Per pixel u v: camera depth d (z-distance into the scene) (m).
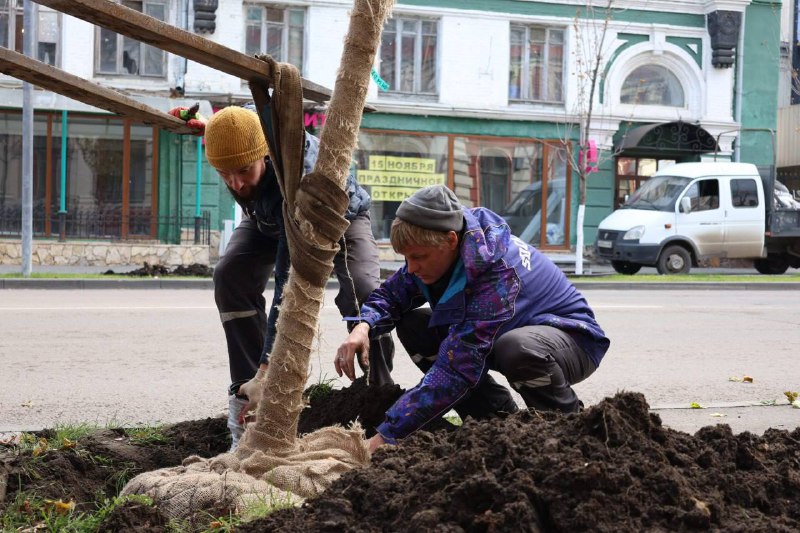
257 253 4.39
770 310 12.73
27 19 16.44
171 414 5.69
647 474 2.50
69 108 20.44
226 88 21.39
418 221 3.55
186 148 21.19
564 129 23.39
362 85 3.26
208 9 21.08
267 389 3.34
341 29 21.97
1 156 20.53
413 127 22.55
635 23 23.64
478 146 23.00
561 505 2.39
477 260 3.59
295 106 3.19
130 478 3.86
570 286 4.06
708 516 2.39
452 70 22.69
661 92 24.16
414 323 4.18
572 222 23.53
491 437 2.70
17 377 6.88
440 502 2.47
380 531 2.49
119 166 20.97
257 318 4.42
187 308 11.73
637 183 24.11
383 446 3.04
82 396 6.22
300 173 3.27
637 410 2.74
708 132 23.56
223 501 3.05
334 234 3.27
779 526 2.41
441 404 3.52
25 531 3.05
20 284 15.26
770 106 24.61
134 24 2.83
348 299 4.40
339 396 4.53
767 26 24.50
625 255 20.08
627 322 11.02
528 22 23.05
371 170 22.41
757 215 20.59
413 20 22.52
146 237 21.16
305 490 3.15
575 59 23.23
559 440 2.62
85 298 13.23
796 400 6.07
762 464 2.81
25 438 4.50
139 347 8.41
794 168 27.97
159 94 20.97
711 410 5.73
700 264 24.34
